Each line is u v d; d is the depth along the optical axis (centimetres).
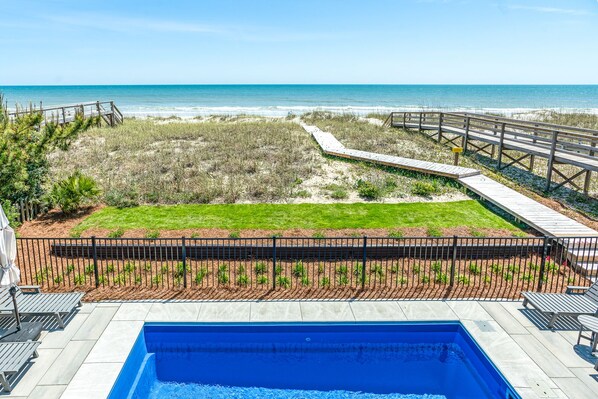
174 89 11956
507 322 741
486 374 648
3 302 714
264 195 1369
